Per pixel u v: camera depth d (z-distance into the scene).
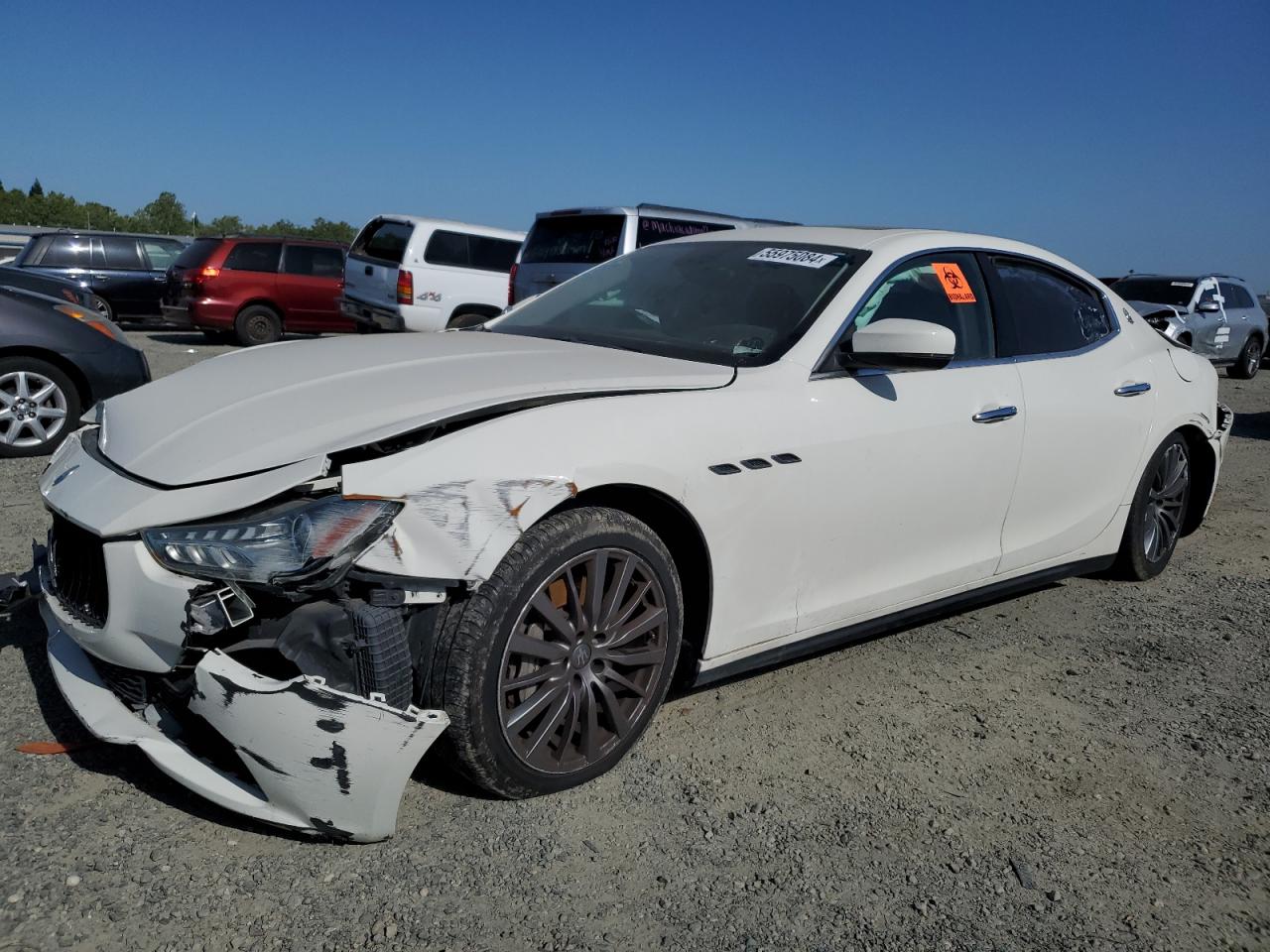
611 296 3.92
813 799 2.82
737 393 3.04
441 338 3.58
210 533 2.31
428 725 2.32
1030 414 3.86
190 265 15.81
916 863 2.56
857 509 3.29
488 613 2.44
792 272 3.64
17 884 2.25
